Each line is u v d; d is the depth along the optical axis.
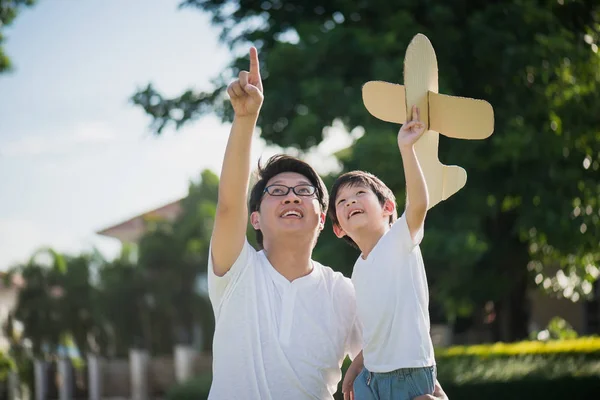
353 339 4.41
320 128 14.47
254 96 3.81
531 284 20.41
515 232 16.94
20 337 22.55
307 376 4.16
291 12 17.17
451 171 4.16
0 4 18.16
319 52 14.74
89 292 22.66
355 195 4.26
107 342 22.80
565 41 15.41
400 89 4.29
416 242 4.03
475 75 16.19
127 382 18.19
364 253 4.27
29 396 20.59
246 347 4.12
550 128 15.98
